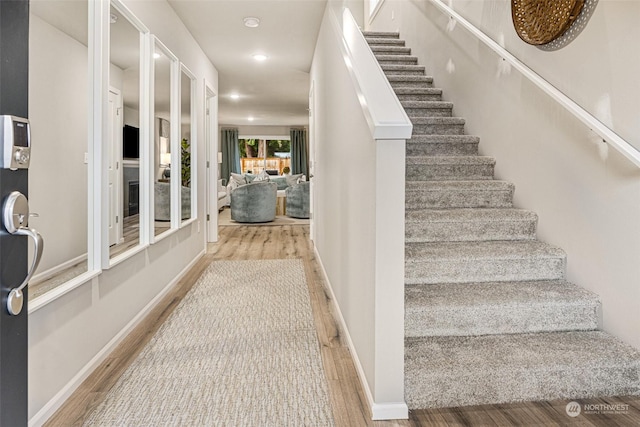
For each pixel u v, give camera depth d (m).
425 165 2.89
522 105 2.56
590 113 1.96
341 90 2.51
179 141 3.55
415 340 1.88
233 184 10.56
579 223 2.09
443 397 1.66
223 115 10.55
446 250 2.23
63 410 1.67
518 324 1.94
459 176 2.92
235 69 5.69
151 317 2.75
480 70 3.10
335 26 2.86
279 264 4.31
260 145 12.95
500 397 1.67
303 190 8.12
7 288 0.79
